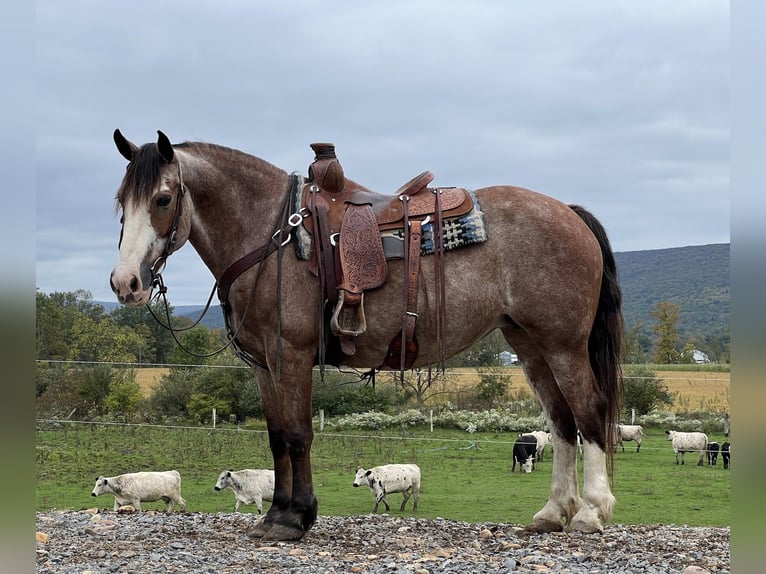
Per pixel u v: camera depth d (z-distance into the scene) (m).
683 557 5.07
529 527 5.82
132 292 5.01
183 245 5.37
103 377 27.47
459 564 4.76
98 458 18.38
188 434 22.69
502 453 20.53
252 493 12.59
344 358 5.56
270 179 5.64
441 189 5.75
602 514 5.69
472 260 5.55
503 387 29.95
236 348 5.72
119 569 4.65
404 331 5.39
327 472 17.64
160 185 5.16
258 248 5.45
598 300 5.88
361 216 5.45
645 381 28.36
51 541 5.62
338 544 5.53
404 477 13.05
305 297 5.34
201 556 5.02
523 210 5.66
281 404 5.38
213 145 5.61
